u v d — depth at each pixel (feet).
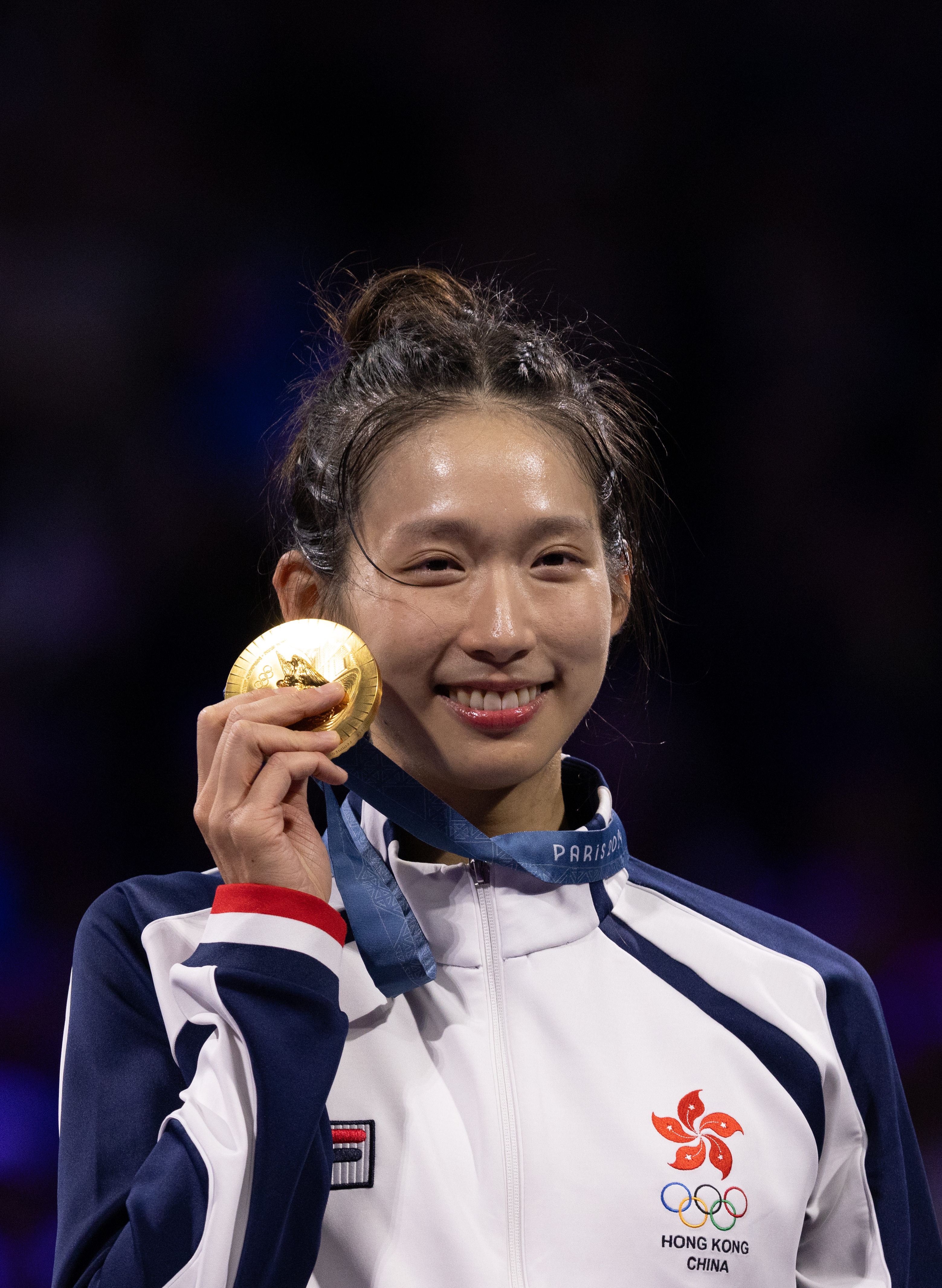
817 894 61.16
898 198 66.23
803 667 64.23
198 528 61.26
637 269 67.00
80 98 63.00
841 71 65.82
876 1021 18.19
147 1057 16.02
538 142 66.95
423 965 16.34
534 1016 16.83
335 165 65.51
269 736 15.17
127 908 17.22
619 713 55.01
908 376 65.87
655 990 17.31
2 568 60.13
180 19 63.62
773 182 66.64
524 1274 15.16
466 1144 15.76
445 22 65.62
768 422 66.03
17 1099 52.90
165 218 63.46
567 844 17.28
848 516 65.31
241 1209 13.89
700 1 65.87
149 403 62.08
